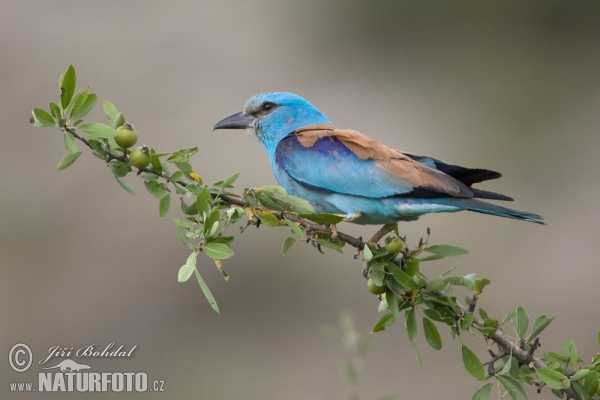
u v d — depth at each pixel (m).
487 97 20.44
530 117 20.31
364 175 9.32
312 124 10.71
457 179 9.38
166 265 15.47
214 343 14.76
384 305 7.55
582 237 16.64
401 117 19.55
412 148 18.92
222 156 16.88
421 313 7.52
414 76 20.38
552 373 7.21
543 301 15.50
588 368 7.36
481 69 20.98
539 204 17.97
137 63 18.53
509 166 19.08
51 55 18.31
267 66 19.27
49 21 18.67
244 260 15.48
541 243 16.47
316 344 14.72
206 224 6.91
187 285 15.29
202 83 18.53
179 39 18.88
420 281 7.48
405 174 9.16
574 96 20.58
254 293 15.29
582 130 19.80
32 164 16.64
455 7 20.86
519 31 21.31
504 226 16.59
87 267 15.45
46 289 15.19
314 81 19.73
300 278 15.38
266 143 11.06
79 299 15.12
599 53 21.45
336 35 20.33
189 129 17.48
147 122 17.72
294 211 7.59
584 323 15.08
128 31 18.98
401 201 9.23
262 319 15.11
